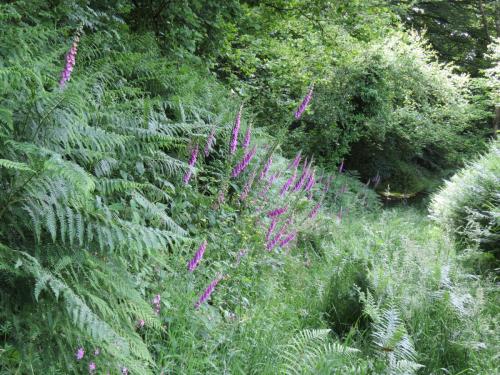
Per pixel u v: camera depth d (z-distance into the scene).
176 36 7.58
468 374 4.08
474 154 18.12
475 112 18.03
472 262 6.57
